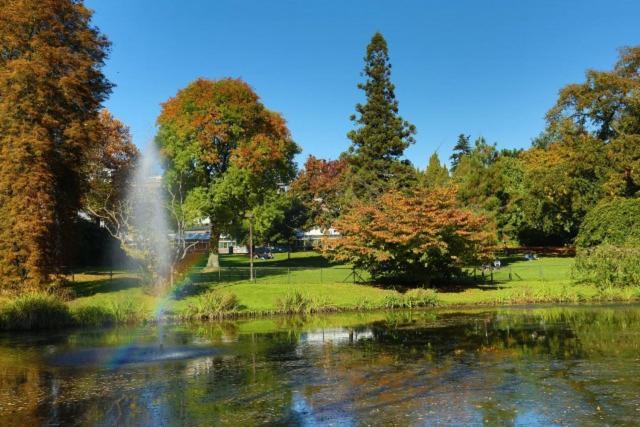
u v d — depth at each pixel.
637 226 38.62
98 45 31.94
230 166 39.56
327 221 61.72
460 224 30.23
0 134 27.00
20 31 27.72
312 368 14.22
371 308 27.31
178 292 28.03
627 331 18.94
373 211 32.06
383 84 54.38
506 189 59.66
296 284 31.17
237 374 13.68
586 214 47.16
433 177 53.59
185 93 40.81
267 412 10.47
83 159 32.41
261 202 42.25
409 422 9.73
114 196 39.34
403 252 30.03
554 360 14.58
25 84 26.81
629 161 47.91
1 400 11.57
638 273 29.38
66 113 28.92
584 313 24.16
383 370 13.83
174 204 33.88
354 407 10.69
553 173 51.81
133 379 13.31
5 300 24.19
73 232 30.86
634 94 50.66
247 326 22.39
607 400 10.81
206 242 55.81
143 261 27.75
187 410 10.70
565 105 56.09
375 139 53.50
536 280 34.06
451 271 32.19
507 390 11.68
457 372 13.45
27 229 25.86
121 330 21.64
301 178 67.50
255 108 41.50
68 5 29.64
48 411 10.77
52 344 18.48
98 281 33.16
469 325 21.45
